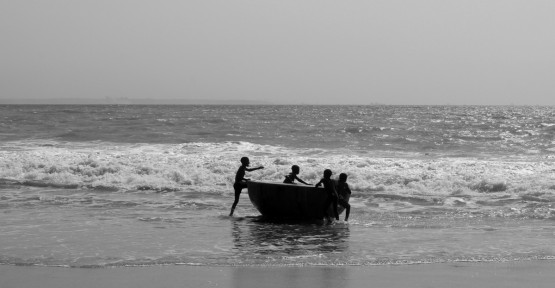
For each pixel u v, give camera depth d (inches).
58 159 986.7
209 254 447.8
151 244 481.7
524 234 514.0
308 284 368.2
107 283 370.9
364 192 729.6
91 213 627.2
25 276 386.9
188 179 826.8
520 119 2655.0
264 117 2659.9
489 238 498.9
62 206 669.3
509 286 364.2
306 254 446.9
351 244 481.4
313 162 936.3
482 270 400.5
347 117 2778.1
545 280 375.9
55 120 2213.3
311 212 579.8
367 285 366.0
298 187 581.6
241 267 409.1
